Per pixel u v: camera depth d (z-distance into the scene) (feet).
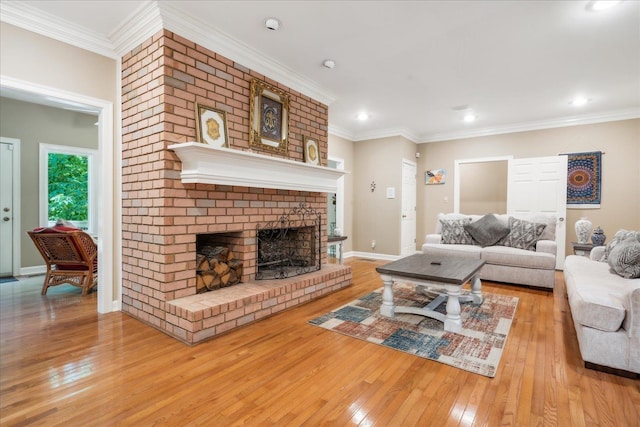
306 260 13.16
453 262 10.25
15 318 9.18
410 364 6.67
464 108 15.49
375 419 4.96
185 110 8.63
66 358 6.81
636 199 15.43
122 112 9.64
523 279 12.89
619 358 6.15
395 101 14.56
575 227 15.44
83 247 11.25
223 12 8.07
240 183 9.27
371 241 20.59
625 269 8.02
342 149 20.13
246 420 4.92
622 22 8.25
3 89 7.95
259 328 8.55
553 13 7.91
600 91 13.14
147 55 8.64
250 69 10.43
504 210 23.04
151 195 8.57
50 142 15.96
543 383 5.96
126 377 6.09
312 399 5.46
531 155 17.93
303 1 7.61
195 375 6.18
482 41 9.34
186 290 8.70
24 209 15.28
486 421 4.89
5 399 5.37
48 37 8.42
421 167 21.72
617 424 4.83
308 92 12.81
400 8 7.84
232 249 10.63
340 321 9.07
